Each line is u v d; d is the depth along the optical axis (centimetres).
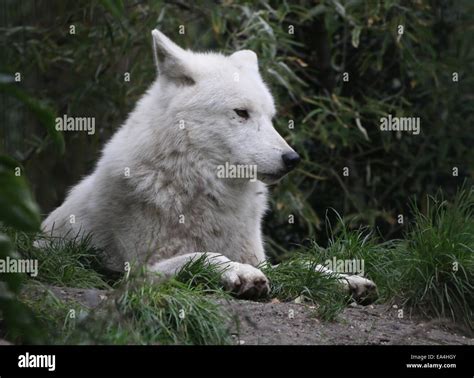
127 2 1062
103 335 409
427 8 1113
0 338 423
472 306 563
